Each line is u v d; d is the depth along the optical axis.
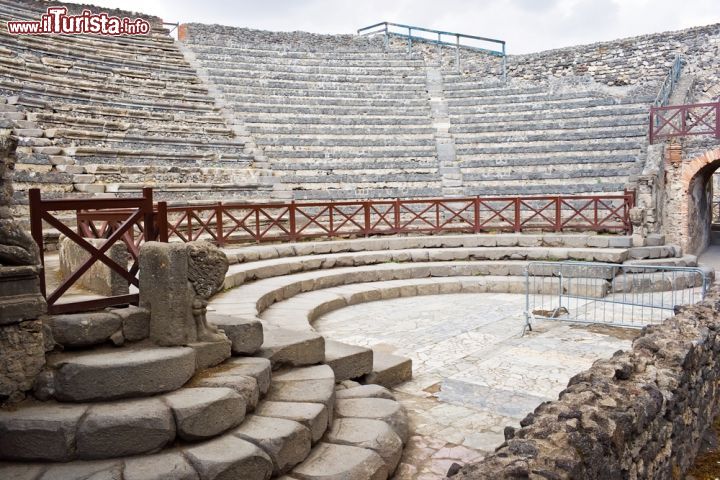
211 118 21.72
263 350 5.42
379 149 22.77
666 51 23.08
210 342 4.77
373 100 25.72
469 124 24.00
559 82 25.55
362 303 11.59
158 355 4.30
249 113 23.39
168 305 4.60
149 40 26.02
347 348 6.55
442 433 5.40
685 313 6.22
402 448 4.94
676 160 18.19
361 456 4.33
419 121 24.52
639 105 21.97
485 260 14.09
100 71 21.59
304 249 13.51
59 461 3.74
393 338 8.81
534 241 14.57
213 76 25.06
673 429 4.48
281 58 28.38
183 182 17.47
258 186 18.62
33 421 3.75
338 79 27.38
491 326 9.58
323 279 12.08
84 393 4.04
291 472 4.12
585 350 8.11
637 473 3.77
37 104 16.92
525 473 2.86
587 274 12.84
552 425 3.40
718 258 19.02
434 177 21.16
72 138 16.47
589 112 22.33
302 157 21.44
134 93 21.34
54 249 11.95
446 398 6.33
